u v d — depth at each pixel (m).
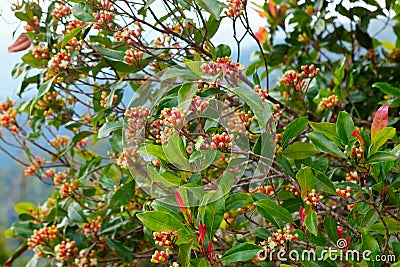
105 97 2.02
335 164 2.24
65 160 2.43
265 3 2.45
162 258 1.64
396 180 1.69
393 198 1.71
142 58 1.92
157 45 2.01
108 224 2.19
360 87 2.41
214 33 1.96
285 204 1.80
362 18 2.37
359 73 2.36
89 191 2.29
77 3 1.92
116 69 1.96
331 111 2.09
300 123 1.77
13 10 2.07
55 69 1.99
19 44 2.12
